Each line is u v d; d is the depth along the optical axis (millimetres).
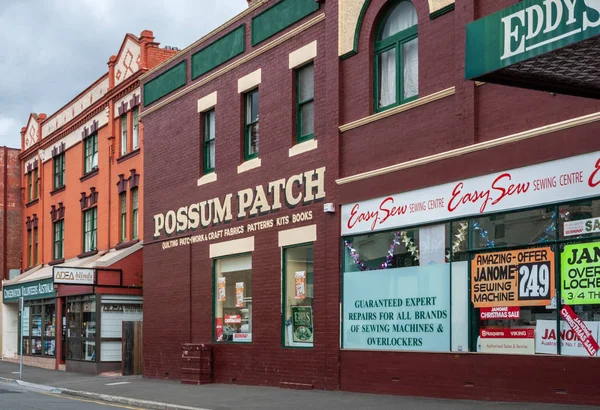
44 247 39562
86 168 35000
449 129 14992
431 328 15156
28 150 42219
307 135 19297
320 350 17891
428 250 15352
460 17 14781
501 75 10406
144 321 25578
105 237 32219
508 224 13742
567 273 12648
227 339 21547
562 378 12539
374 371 16359
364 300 16844
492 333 13898
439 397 14773
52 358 33594
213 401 16859
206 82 23094
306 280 18812
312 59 18969
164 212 24938
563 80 10758
